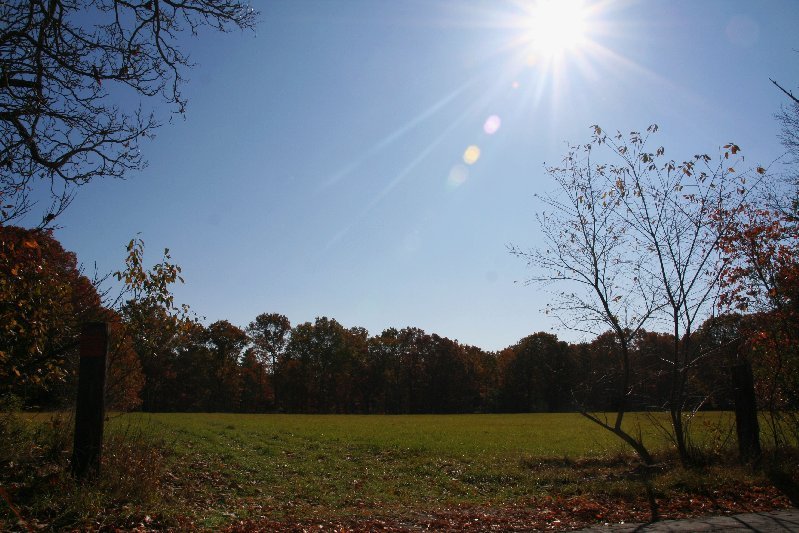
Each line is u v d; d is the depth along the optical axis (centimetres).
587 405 1614
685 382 1491
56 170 1043
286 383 9612
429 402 9800
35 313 1024
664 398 1578
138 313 1248
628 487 1245
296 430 3328
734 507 1054
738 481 1230
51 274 1089
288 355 9731
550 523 1000
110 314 1236
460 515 1089
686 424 1572
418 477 1762
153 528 825
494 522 1014
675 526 910
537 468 1877
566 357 5653
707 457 1475
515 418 5775
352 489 1468
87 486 902
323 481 1571
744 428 1412
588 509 1103
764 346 1479
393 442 2783
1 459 973
